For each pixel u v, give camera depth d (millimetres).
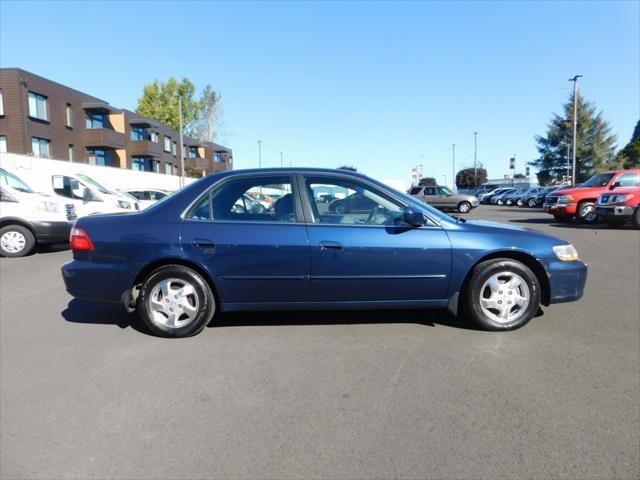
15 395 3480
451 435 2893
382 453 2719
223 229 4551
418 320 5121
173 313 4590
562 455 2684
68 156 36562
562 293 4750
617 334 4668
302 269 4512
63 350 4352
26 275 7961
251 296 4578
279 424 3039
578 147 55125
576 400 3320
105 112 41000
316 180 4758
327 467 2600
